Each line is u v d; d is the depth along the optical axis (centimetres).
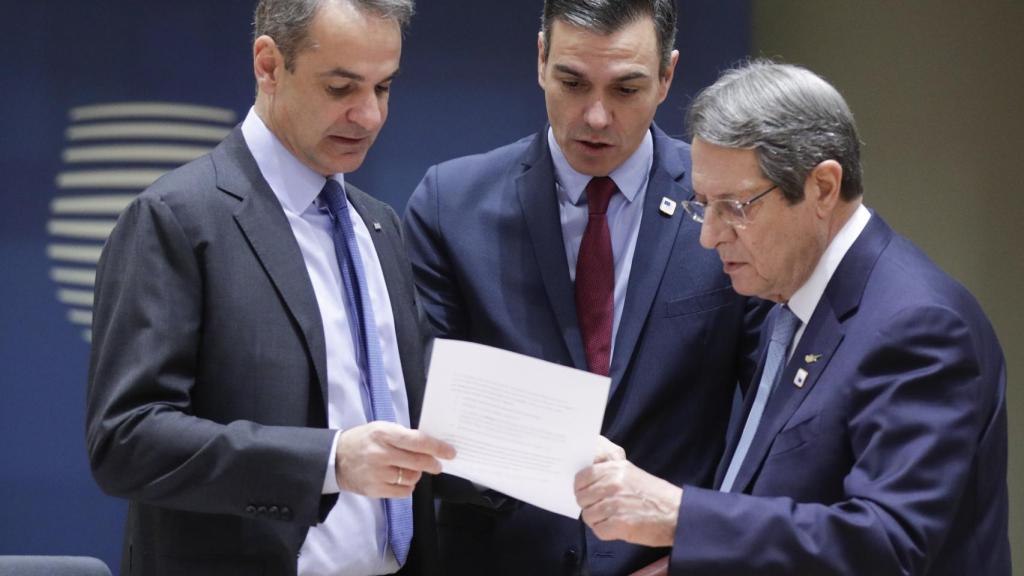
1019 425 891
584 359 461
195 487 367
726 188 364
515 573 461
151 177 778
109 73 774
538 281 470
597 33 440
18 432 774
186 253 382
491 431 349
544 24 466
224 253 387
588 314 466
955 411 343
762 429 377
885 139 894
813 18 896
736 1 798
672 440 463
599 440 383
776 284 376
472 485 443
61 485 779
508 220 478
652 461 461
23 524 775
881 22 891
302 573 393
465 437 352
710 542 345
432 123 793
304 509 366
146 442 365
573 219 475
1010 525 888
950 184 893
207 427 368
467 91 795
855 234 375
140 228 383
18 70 768
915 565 334
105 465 371
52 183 775
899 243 380
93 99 774
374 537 411
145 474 368
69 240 777
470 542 471
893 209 895
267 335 387
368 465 360
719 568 343
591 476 351
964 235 893
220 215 390
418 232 488
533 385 342
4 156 770
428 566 428
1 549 772
